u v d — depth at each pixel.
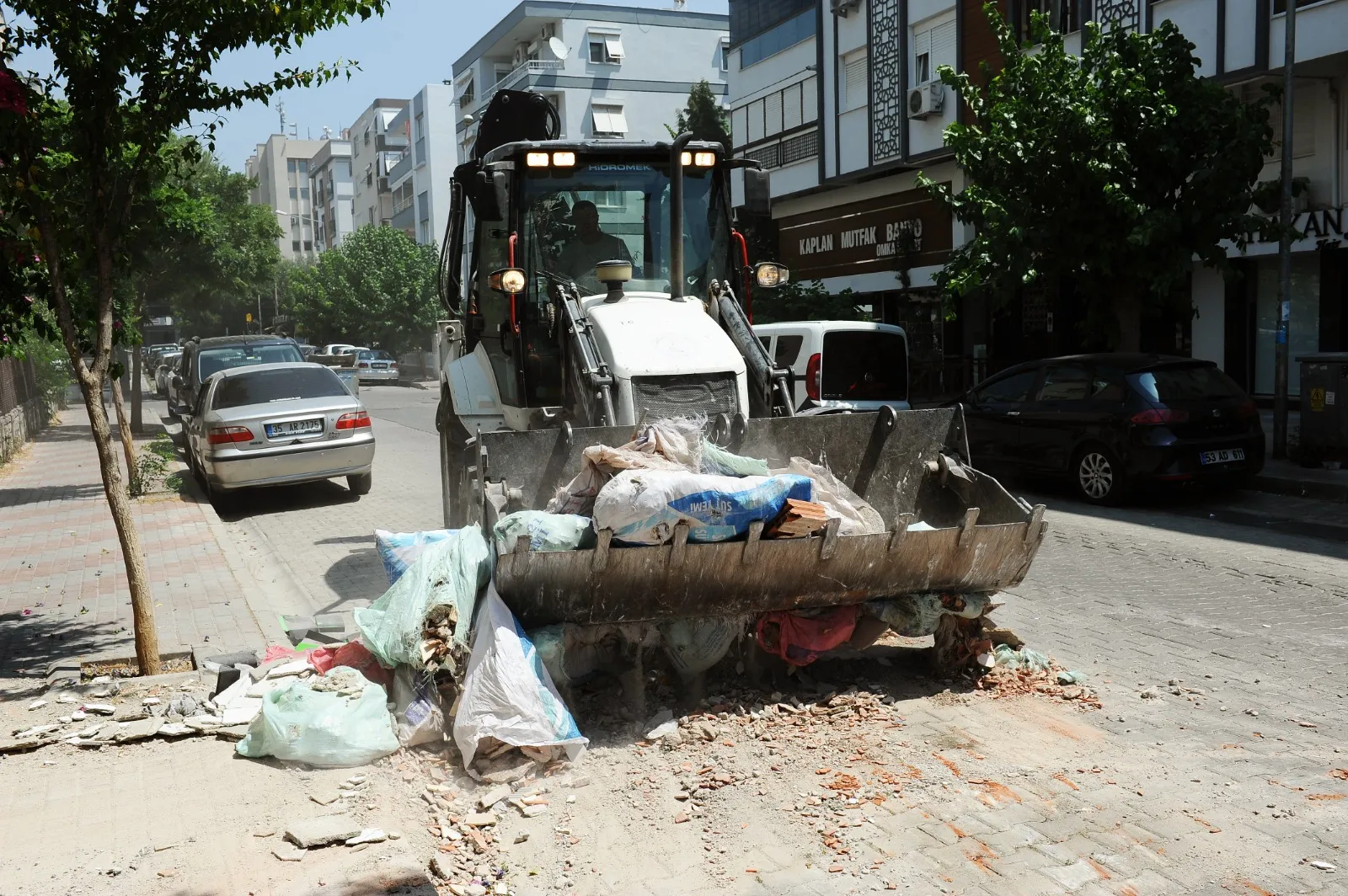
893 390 14.39
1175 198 14.29
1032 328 23.06
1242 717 5.43
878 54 24.77
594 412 6.40
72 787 4.73
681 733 5.16
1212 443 11.94
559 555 4.96
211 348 17.97
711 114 33.62
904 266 25.19
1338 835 4.17
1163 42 14.38
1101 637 6.90
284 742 4.91
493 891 3.87
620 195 7.80
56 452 21.00
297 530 12.10
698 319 6.87
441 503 13.63
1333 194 16.92
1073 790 4.59
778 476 5.38
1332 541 9.88
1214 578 8.55
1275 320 18.47
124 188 6.35
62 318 6.12
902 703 5.63
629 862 4.07
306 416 13.34
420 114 70.44
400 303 58.31
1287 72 13.77
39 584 8.94
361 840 4.16
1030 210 14.39
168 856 4.09
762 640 5.66
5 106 5.64
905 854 4.08
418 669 5.22
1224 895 3.76
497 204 7.21
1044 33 14.99
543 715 4.88
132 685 6.01
